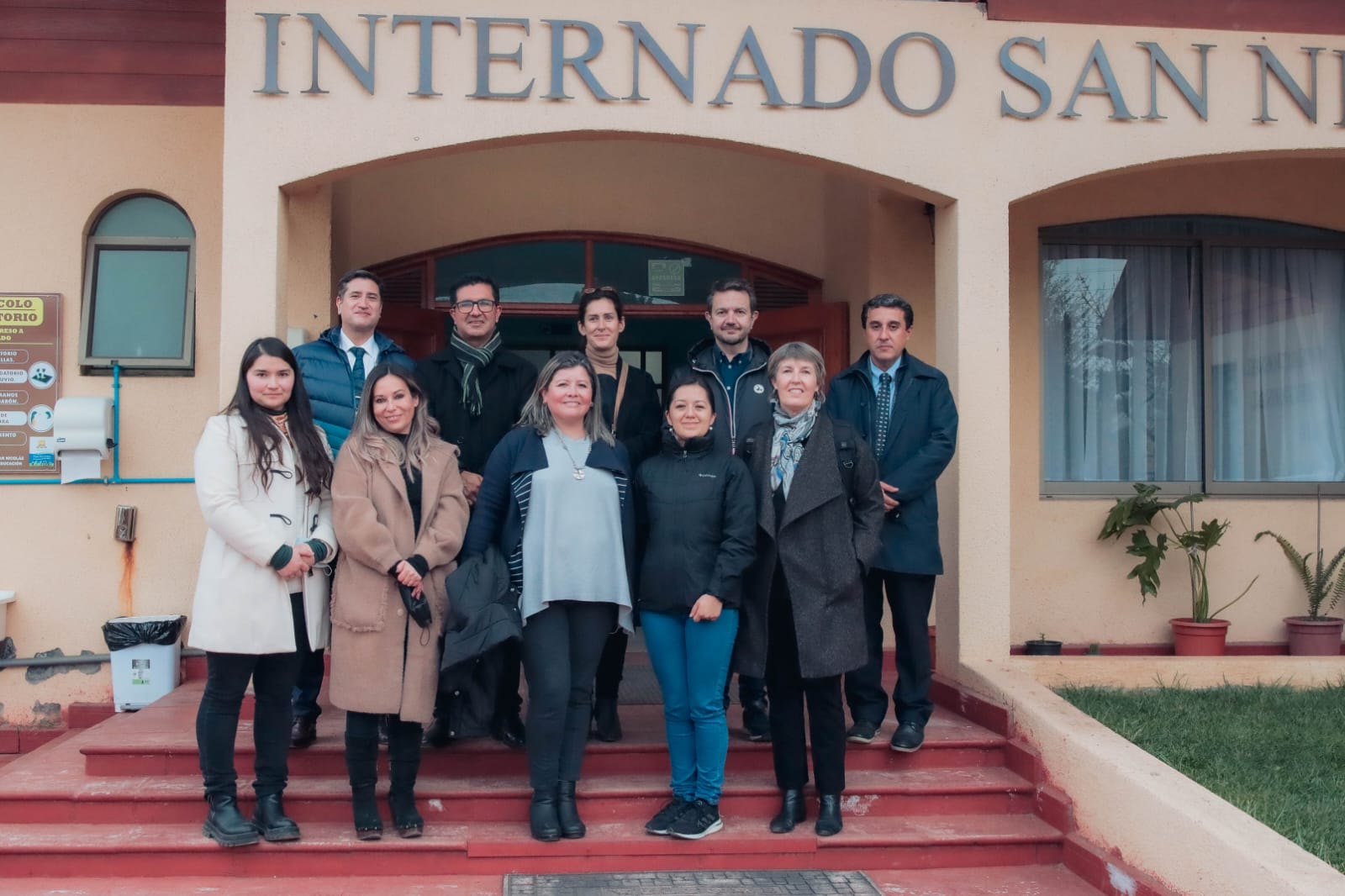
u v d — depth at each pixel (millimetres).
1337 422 6965
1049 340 6766
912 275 6410
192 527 6004
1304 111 5324
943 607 5348
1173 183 6707
